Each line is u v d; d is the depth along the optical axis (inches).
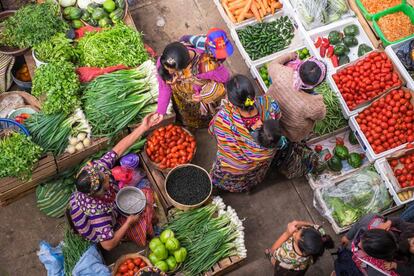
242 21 229.3
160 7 243.6
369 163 210.8
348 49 225.8
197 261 181.8
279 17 233.5
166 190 189.9
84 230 167.9
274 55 222.8
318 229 166.4
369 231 151.1
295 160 194.4
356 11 227.0
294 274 169.6
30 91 216.1
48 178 197.8
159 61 176.7
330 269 200.2
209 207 189.6
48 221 200.2
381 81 208.7
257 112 164.6
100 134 197.6
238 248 187.9
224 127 168.1
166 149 198.1
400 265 155.3
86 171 160.6
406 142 205.5
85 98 198.8
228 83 158.2
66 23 211.2
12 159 179.3
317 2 221.3
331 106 211.3
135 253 182.1
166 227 186.7
